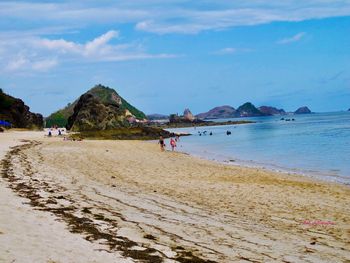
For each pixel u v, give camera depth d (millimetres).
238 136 98688
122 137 96438
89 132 99250
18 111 110062
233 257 10656
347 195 22734
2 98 104812
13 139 58906
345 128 107188
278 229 14445
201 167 35062
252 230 13906
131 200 17844
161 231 12727
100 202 16688
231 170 33656
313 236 13734
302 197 21469
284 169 37062
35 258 8914
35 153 38281
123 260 9562
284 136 88500
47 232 11242
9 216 12508
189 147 67250
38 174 23688
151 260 9820
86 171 27469
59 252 9555
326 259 11148
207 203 18641
